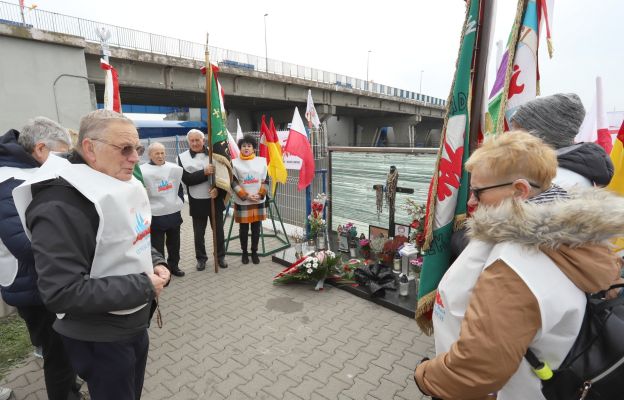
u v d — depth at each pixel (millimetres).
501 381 866
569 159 1484
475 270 1020
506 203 945
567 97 1511
